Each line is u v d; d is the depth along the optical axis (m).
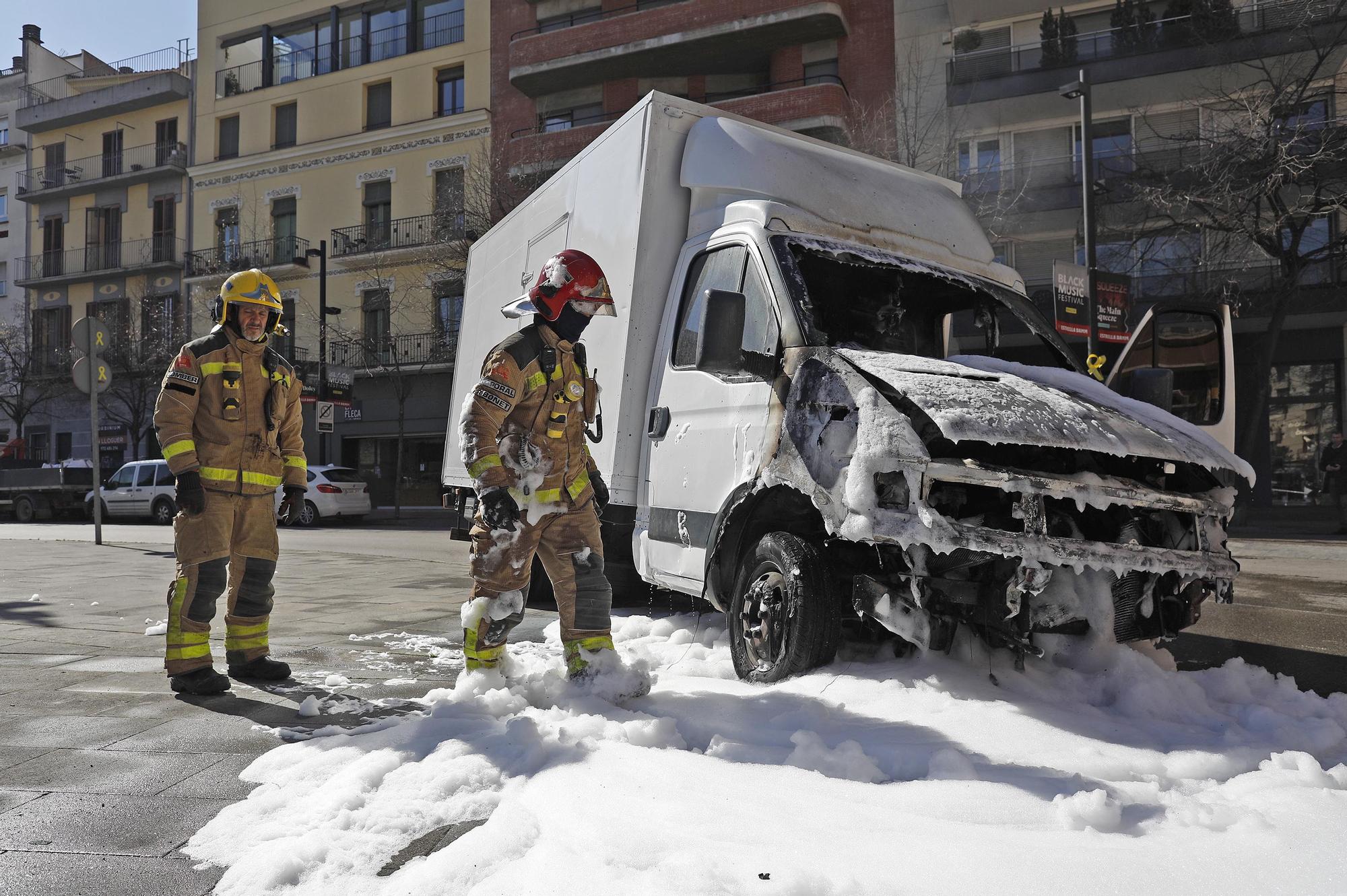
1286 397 22.86
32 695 4.01
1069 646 3.75
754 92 28.06
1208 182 19.98
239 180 36.41
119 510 24.95
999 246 23.58
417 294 32.50
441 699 3.69
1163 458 3.50
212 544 4.05
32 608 6.92
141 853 2.30
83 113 40.75
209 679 3.97
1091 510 3.72
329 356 33.50
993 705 3.21
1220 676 3.76
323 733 3.29
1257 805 2.38
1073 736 2.98
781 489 3.89
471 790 2.60
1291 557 11.93
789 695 3.42
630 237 5.32
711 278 4.79
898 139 22.97
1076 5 23.59
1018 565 3.32
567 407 3.81
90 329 14.60
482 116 31.62
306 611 6.82
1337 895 1.88
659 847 2.15
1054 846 2.14
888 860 2.05
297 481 4.46
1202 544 3.67
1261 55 20.61
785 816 2.33
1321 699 3.60
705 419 4.48
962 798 2.43
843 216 4.84
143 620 6.31
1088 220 17.19
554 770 2.67
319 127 34.94
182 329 37.19
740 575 4.11
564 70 28.64
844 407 3.57
